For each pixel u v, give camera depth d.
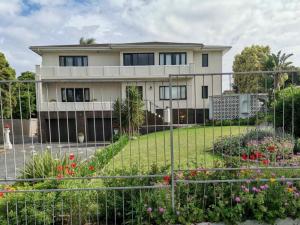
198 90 16.19
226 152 5.92
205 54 20.84
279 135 6.73
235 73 3.28
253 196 3.14
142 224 3.09
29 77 31.22
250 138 6.09
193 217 3.06
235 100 4.11
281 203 3.05
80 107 16.11
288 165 3.72
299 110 7.20
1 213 3.28
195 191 3.28
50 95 18.41
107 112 15.86
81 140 13.27
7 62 18.61
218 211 3.07
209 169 3.35
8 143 13.69
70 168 4.24
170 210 3.13
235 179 3.31
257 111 4.10
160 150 9.12
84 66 19.89
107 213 3.34
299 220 3.04
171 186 3.19
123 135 10.80
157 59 20.27
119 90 19.45
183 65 19.08
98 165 5.55
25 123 20.23
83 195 3.38
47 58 20.61
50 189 3.26
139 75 19.12
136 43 20.50
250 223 3.04
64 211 3.32
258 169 3.40
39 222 3.18
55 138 16.62
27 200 3.23
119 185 3.46
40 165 4.38
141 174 3.68
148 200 3.19
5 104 13.56
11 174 8.02
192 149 8.69
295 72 3.32
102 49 20.27
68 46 20.61
